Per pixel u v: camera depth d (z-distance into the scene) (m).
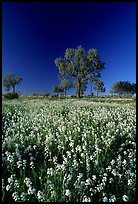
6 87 95.06
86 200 4.67
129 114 16.38
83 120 12.60
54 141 8.41
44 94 70.69
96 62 78.31
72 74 78.69
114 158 7.20
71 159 6.66
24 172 5.78
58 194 4.95
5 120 12.52
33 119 12.85
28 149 7.25
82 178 5.69
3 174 5.86
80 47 77.81
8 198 5.06
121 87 104.12
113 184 5.62
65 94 85.25
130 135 9.24
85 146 7.63
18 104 22.44
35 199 4.86
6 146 7.43
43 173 5.97
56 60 79.50
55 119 12.98
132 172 5.80
